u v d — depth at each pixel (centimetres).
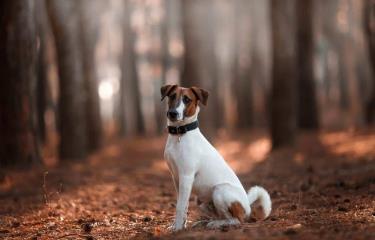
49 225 786
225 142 2623
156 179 1339
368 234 575
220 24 4138
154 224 770
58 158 1791
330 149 1742
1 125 1290
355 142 1817
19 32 1247
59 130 1791
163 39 3878
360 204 810
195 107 673
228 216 668
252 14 3512
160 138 3139
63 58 1745
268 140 2391
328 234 588
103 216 850
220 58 4266
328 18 3788
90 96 2259
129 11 3628
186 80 2294
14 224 802
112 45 4738
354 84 3753
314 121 2498
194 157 664
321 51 4597
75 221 810
